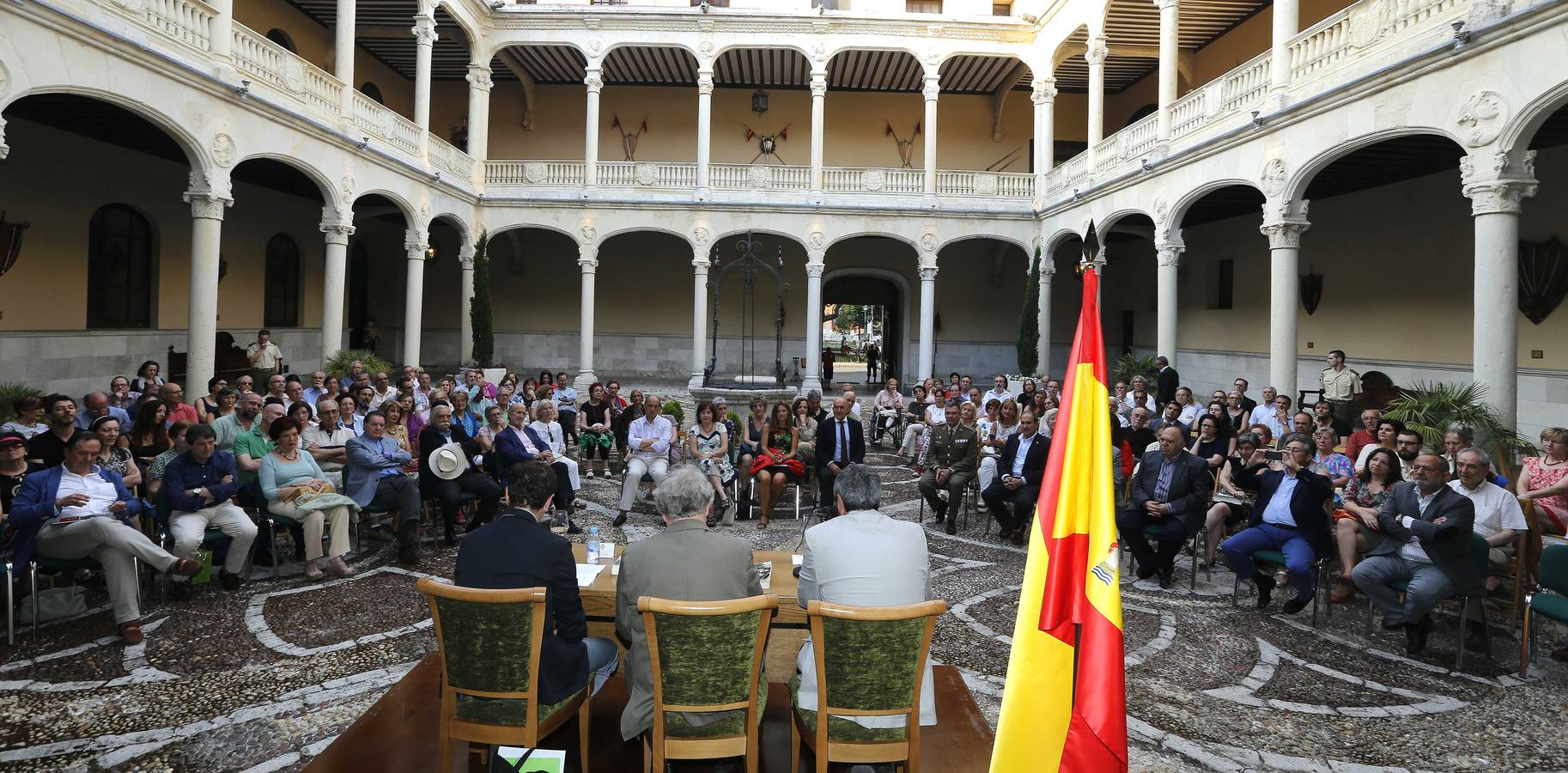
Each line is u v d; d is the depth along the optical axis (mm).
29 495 6574
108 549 6445
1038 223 24062
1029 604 2422
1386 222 16984
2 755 4762
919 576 4457
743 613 3945
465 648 4023
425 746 4359
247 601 7473
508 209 24172
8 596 6367
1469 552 6441
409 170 19953
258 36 14414
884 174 24453
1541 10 9055
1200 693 5922
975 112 29359
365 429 9000
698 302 24312
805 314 29531
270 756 4812
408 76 28500
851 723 4148
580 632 4480
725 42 23891
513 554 4348
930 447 11000
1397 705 5777
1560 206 13250
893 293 30297
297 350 23844
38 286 15703
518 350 29328
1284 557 7551
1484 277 9977
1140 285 27156
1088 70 25906
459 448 9516
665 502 4516
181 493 7414
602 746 4590
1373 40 11539
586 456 14406
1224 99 14961
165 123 12508
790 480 11070
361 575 8320
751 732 4074
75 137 16375
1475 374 10094
